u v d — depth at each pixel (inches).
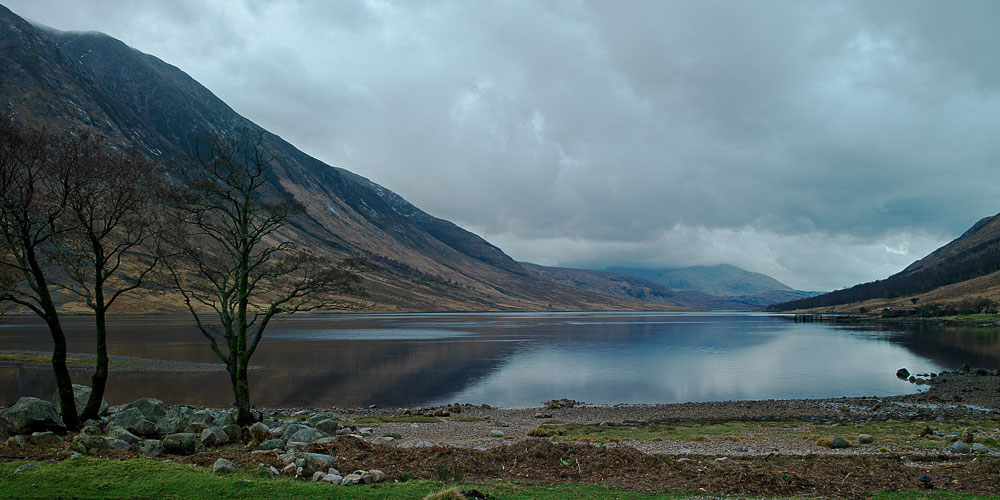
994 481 731.4
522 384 2466.8
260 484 641.0
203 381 2297.0
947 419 1568.7
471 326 7667.3
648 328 7485.2
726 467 797.9
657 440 1208.8
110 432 918.4
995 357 3577.8
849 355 3747.5
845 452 1015.6
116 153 1173.7
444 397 2137.1
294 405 1924.2
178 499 585.9
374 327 7086.6
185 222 1229.1
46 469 659.4
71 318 7332.7
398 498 615.2
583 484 710.5
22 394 1850.4
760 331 6692.9
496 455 848.3
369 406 1916.8
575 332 6338.6
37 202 1039.6
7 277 1166.3
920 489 701.9
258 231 1277.1
